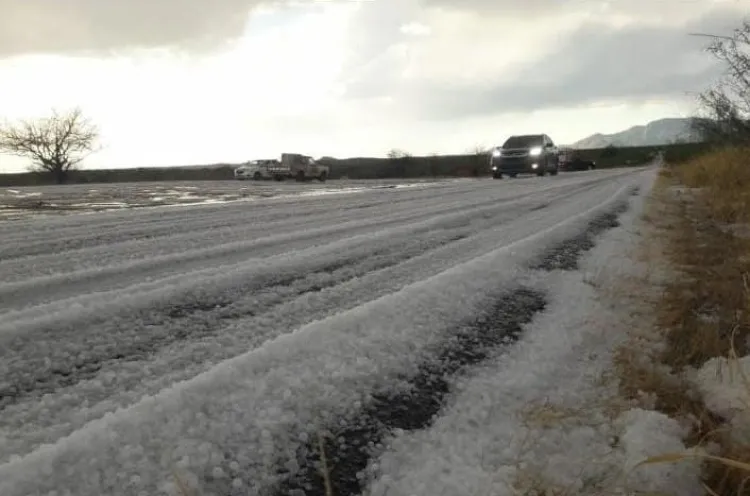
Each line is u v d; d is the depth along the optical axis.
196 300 4.04
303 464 2.09
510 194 14.90
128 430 2.03
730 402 2.43
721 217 7.48
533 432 2.33
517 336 3.54
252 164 38.56
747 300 3.58
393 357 2.98
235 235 7.30
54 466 1.82
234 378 2.51
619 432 2.30
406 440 2.31
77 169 46.47
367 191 18.53
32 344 3.07
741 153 11.62
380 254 5.96
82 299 3.86
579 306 4.07
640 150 64.06
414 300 3.86
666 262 5.03
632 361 2.90
